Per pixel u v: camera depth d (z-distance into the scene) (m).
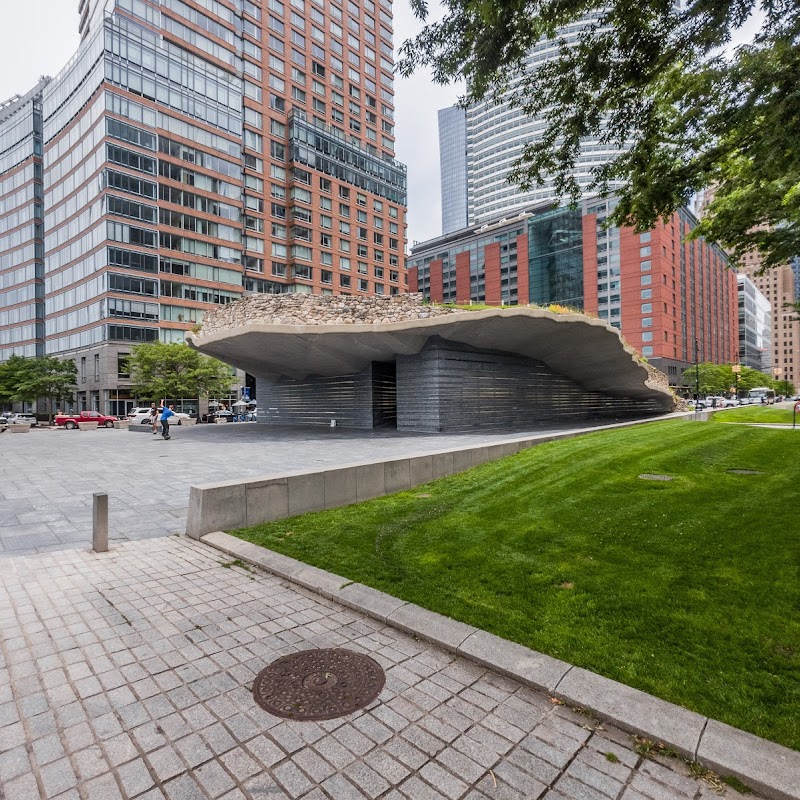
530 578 4.86
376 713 3.01
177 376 44.00
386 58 81.44
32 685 3.33
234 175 60.00
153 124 52.50
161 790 2.42
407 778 2.50
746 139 6.32
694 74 5.73
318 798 2.37
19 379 49.34
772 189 8.64
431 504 7.88
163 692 3.25
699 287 97.44
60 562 5.79
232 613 4.45
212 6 57.69
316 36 70.94
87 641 3.94
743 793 2.38
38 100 64.81
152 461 14.34
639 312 80.81
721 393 88.56
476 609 4.29
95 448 18.67
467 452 10.73
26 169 65.25
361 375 25.91
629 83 5.84
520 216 96.44
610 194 8.19
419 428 22.52
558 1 5.05
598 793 2.39
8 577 5.32
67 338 57.00
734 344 123.38
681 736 2.67
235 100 60.12
